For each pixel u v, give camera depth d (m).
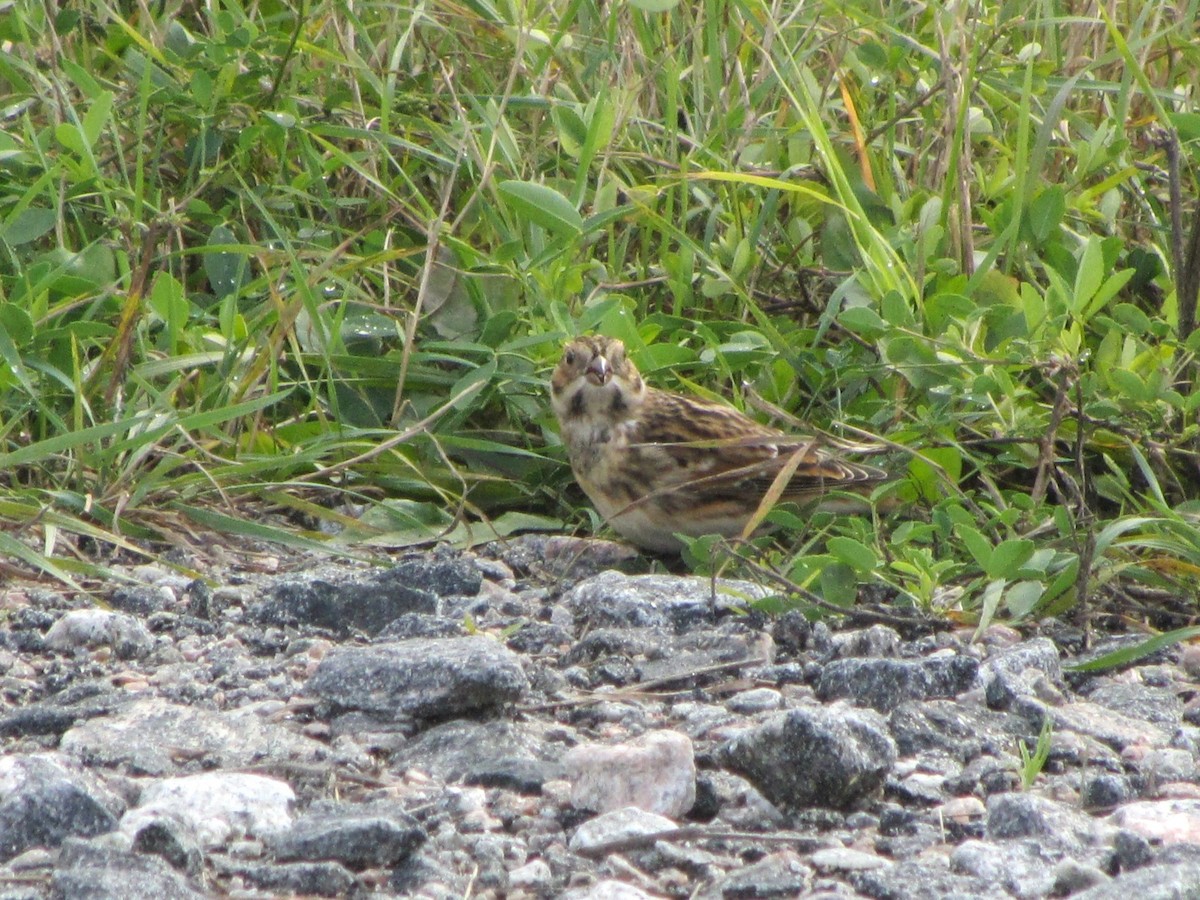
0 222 11.82
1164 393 9.98
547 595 9.58
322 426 11.15
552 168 13.12
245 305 12.06
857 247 11.95
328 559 10.19
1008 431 10.20
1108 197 12.19
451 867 5.90
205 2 13.95
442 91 13.34
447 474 11.26
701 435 10.65
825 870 5.92
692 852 6.04
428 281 12.03
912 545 9.73
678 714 7.55
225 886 5.72
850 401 11.49
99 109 11.39
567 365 10.77
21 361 10.32
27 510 9.67
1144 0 13.52
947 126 12.19
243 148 12.40
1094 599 9.05
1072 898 5.49
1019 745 7.05
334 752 6.95
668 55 13.05
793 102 12.16
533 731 7.25
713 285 11.93
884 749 6.81
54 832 5.99
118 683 7.87
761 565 9.38
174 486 10.44
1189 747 7.21
